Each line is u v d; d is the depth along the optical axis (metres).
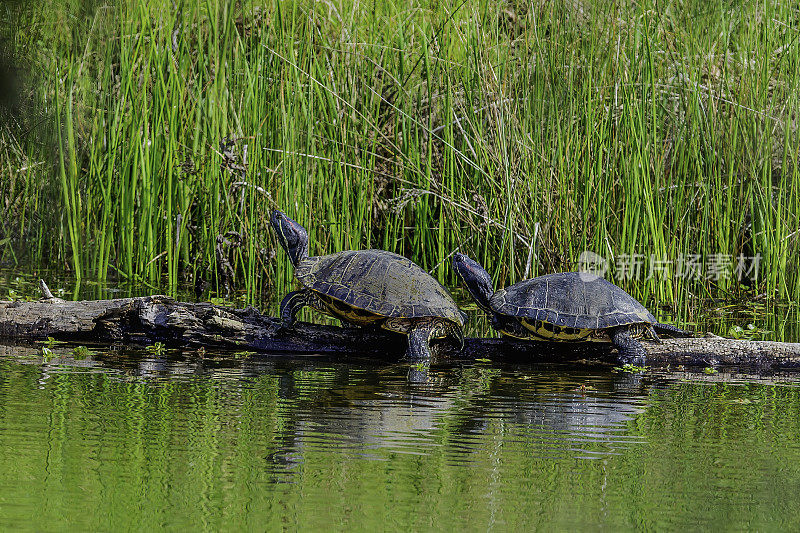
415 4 34.81
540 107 29.66
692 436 15.20
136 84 33.25
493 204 30.92
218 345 23.06
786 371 21.61
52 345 22.41
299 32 33.00
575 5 30.42
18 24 29.16
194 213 33.97
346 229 31.03
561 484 12.59
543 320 21.94
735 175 32.53
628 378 20.38
